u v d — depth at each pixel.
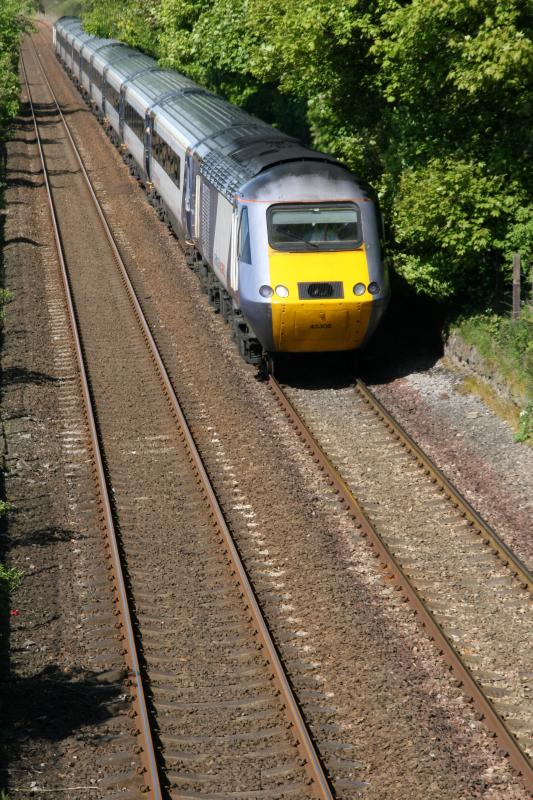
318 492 26.11
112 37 100.88
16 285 45.78
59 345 38.12
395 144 35.22
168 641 19.86
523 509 24.81
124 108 69.44
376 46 31.95
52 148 80.94
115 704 17.86
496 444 28.50
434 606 20.86
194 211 43.03
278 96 62.91
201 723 17.36
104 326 40.19
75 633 20.17
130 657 19.06
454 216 31.80
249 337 34.53
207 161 39.97
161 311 42.00
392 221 36.34
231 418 31.06
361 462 27.86
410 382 33.97
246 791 15.71
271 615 20.59
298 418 30.30
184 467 27.77
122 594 20.92
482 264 33.97
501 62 27.52
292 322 32.31
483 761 16.28
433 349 36.59
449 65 30.11
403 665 18.83
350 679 18.42
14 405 31.98
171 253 50.94
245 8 52.09
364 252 32.66
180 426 30.28
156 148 54.47
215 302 41.22
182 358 36.53
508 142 32.31
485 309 34.31
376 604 20.91
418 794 15.50
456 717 17.36
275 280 32.00
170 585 21.89
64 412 31.94
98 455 27.88
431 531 23.98
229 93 60.22
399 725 17.05
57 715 17.58
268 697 18.03
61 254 48.97
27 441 29.61
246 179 33.94
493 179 31.66
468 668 18.38
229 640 19.84
